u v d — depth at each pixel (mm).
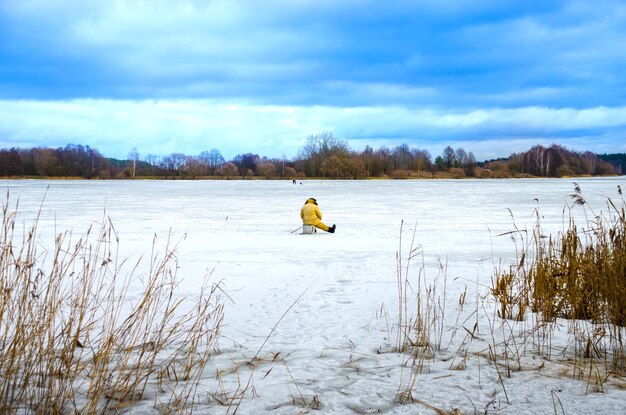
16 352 3783
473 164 138750
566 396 3746
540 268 6363
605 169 164125
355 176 120562
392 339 5320
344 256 11609
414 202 32656
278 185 69688
